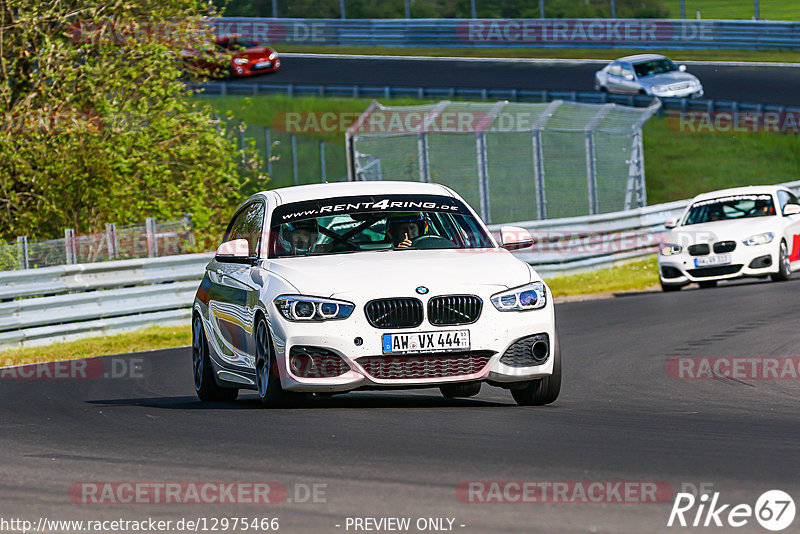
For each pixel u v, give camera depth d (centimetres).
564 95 16750
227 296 3481
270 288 3103
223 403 3566
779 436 2600
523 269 3148
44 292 6488
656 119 17088
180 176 9356
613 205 13162
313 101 18112
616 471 2164
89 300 6656
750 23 19662
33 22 8462
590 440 2536
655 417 2952
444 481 2088
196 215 9144
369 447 2472
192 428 2859
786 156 16388
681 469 2181
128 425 3002
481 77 19125
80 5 8844
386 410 3089
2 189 8644
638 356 4531
